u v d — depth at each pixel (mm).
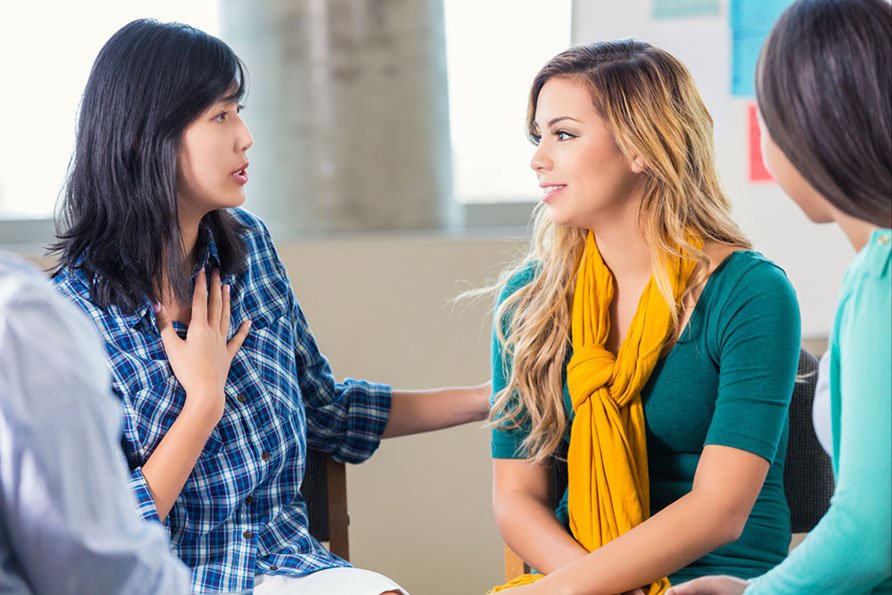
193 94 2154
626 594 2102
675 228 2240
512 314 2467
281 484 2418
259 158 3477
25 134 3732
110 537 1268
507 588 2258
